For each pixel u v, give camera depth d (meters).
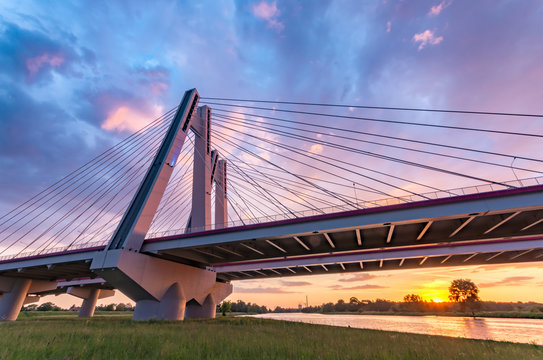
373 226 26.33
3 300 51.94
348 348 11.82
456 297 99.81
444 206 23.86
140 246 34.19
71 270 47.28
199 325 26.05
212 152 52.44
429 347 12.73
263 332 19.34
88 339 13.46
